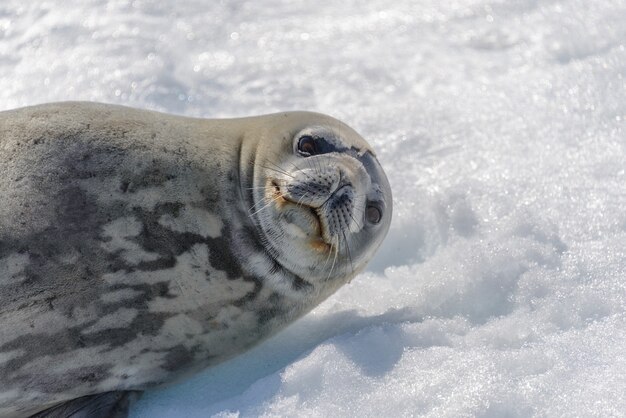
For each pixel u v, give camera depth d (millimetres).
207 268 15891
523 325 16281
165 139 16078
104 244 14953
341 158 17250
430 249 20438
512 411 14031
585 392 14156
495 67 27141
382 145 23766
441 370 15102
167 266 15477
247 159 16734
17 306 14492
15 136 15273
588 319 16391
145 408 15922
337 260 17531
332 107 25641
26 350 14766
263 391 15086
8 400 15070
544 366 14938
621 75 25406
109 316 15203
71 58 26766
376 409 14430
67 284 14742
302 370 15203
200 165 16125
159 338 15805
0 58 26781
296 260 16922
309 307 17797
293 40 28953
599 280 17391
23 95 25000
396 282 19109
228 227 16141
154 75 26281
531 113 24375
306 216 16438
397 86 26703
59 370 15172
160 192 15562
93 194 15039
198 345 16297
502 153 22828
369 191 17734
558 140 22969
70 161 15125
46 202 14766
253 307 16703
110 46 27484
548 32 28375
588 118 23688
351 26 29906
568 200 20281
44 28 28250
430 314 17469
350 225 17234
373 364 15477
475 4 30750
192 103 25406
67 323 14898
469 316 17141
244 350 17094
